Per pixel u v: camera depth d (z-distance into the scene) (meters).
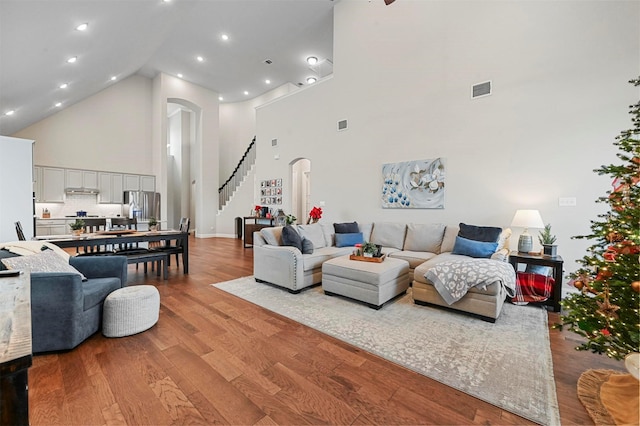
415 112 4.73
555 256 3.22
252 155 9.52
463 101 4.23
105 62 5.91
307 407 1.51
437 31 4.46
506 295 3.03
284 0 5.50
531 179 3.69
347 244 4.66
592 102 3.31
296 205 9.11
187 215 11.19
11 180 4.32
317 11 5.88
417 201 4.70
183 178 11.01
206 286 3.77
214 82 9.12
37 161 7.14
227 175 10.88
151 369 1.84
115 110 8.34
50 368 1.83
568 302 1.87
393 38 4.99
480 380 1.75
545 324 2.61
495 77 3.95
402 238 4.56
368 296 3.00
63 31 3.93
